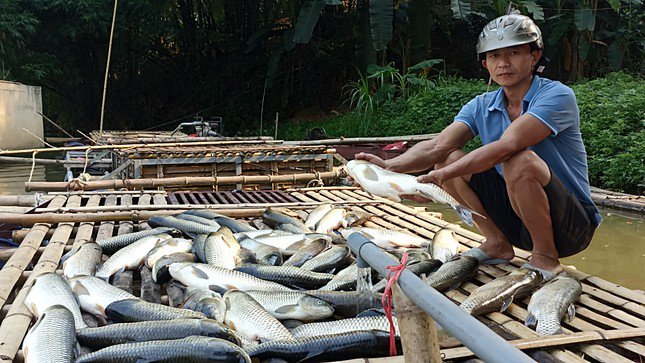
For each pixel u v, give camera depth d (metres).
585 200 3.57
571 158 3.51
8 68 19.80
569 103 3.30
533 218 3.34
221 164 8.20
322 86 20.55
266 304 3.07
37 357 2.39
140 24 21.22
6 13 18.41
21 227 5.36
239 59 20.81
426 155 3.75
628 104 10.98
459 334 1.47
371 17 14.32
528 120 3.21
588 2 15.85
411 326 1.92
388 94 16.38
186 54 21.89
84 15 19.06
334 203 5.85
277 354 2.56
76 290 3.20
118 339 2.65
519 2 14.45
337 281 3.43
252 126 20.77
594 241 6.50
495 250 3.88
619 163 9.68
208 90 21.41
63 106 22.78
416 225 5.12
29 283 3.43
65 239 4.54
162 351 2.42
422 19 16.39
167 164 7.96
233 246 3.95
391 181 3.24
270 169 8.42
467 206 3.77
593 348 2.72
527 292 3.27
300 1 17.91
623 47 16.72
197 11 22.44
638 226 7.18
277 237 4.31
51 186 6.74
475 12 16.88
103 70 22.11
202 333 2.59
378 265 2.01
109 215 5.09
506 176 3.32
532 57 3.44
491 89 14.87
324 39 20.06
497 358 1.32
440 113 15.06
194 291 3.21
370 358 2.57
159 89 23.02
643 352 2.69
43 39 19.92
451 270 3.52
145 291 3.49
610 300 3.30
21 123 16.55
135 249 3.92
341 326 2.76
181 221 4.74
